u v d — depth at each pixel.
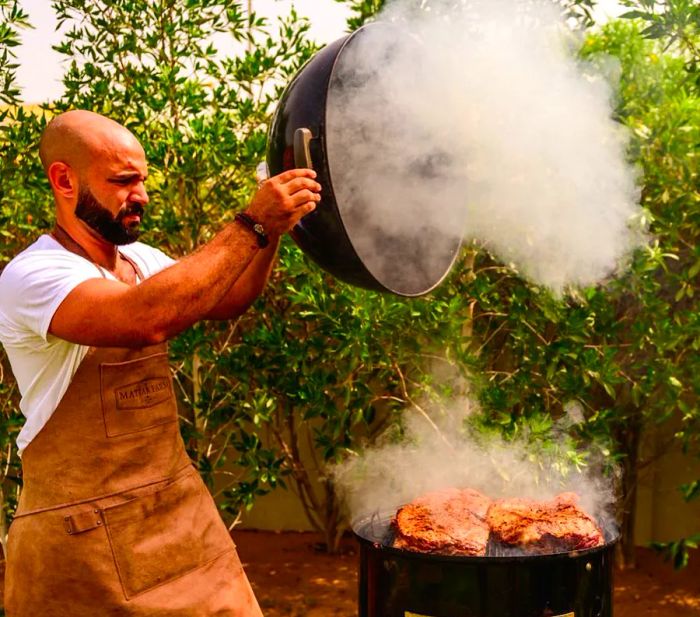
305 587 3.95
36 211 3.49
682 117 3.19
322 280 3.12
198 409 3.58
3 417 3.47
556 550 2.22
